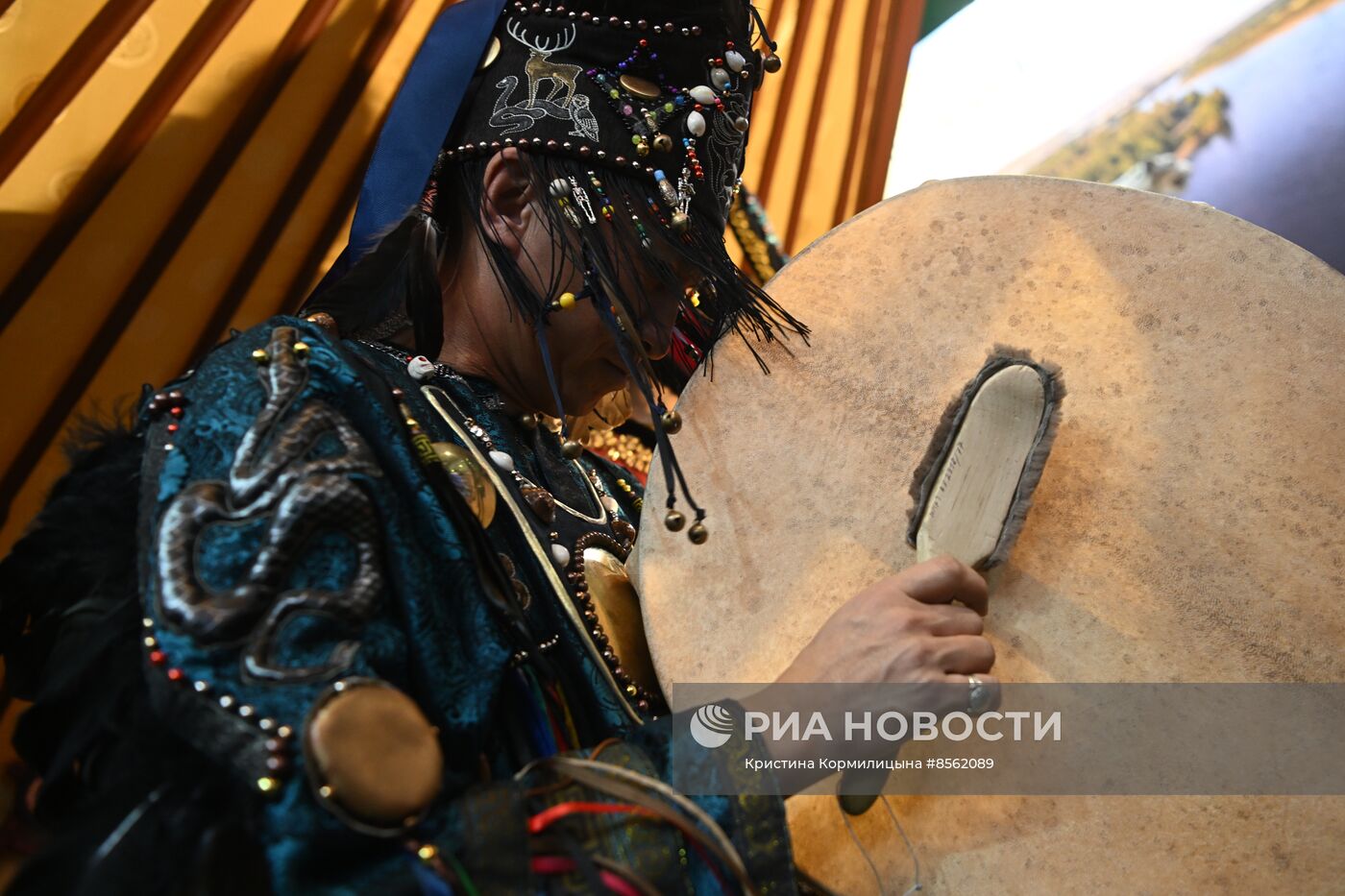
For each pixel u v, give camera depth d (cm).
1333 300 78
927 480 76
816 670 68
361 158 158
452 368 90
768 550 81
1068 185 85
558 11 90
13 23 138
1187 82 244
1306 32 235
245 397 67
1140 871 69
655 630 80
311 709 57
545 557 81
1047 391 76
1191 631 74
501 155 88
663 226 87
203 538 61
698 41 91
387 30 165
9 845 70
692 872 62
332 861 56
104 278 135
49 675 67
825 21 212
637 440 141
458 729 67
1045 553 76
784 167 200
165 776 58
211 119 147
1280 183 233
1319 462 75
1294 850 69
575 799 63
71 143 138
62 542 72
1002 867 70
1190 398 78
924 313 85
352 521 64
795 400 85
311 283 151
